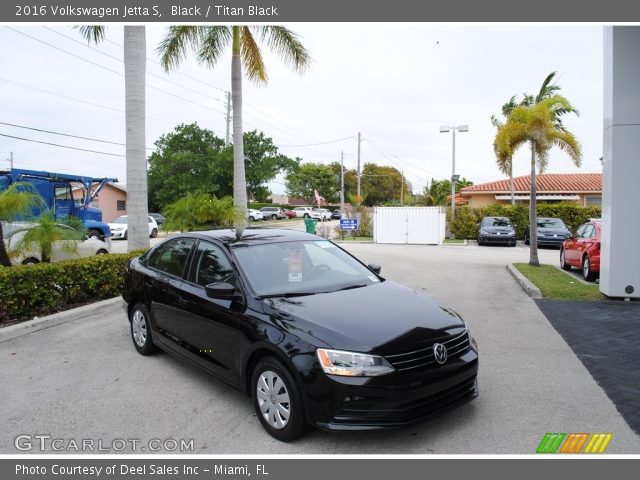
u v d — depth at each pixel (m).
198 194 13.73
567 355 5.92
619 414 4.31
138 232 11.06
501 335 6.85
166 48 14.30
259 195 49.75
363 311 4.22
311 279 5.02
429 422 4.20
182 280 5.34
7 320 7.30
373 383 3.57
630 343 6.38
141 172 11.06
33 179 16.00
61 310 8.08
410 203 50.25
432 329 4.03
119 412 4.46
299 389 3.74
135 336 6.20
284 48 15.05
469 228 29.23
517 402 4.57
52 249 9.27
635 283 8.84
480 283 11.51
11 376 5.35
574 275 12.78
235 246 5.05
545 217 26.11
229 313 4.46
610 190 8.84
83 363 5.77
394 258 17.36
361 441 3.90
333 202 77.62
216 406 4.57
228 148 42.53
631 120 8.61
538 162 14.65
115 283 9.24
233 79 15.03
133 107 10.91
